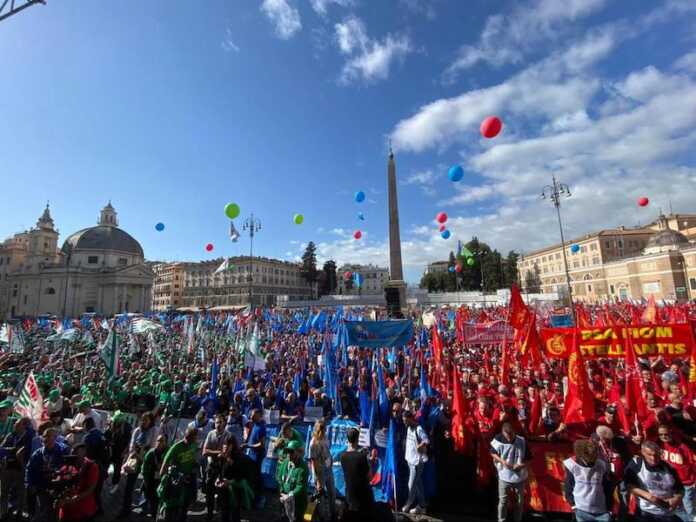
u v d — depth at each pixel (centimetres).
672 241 5769
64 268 7962
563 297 4844
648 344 729
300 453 550
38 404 761
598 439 566
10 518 590
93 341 2428
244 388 1062
